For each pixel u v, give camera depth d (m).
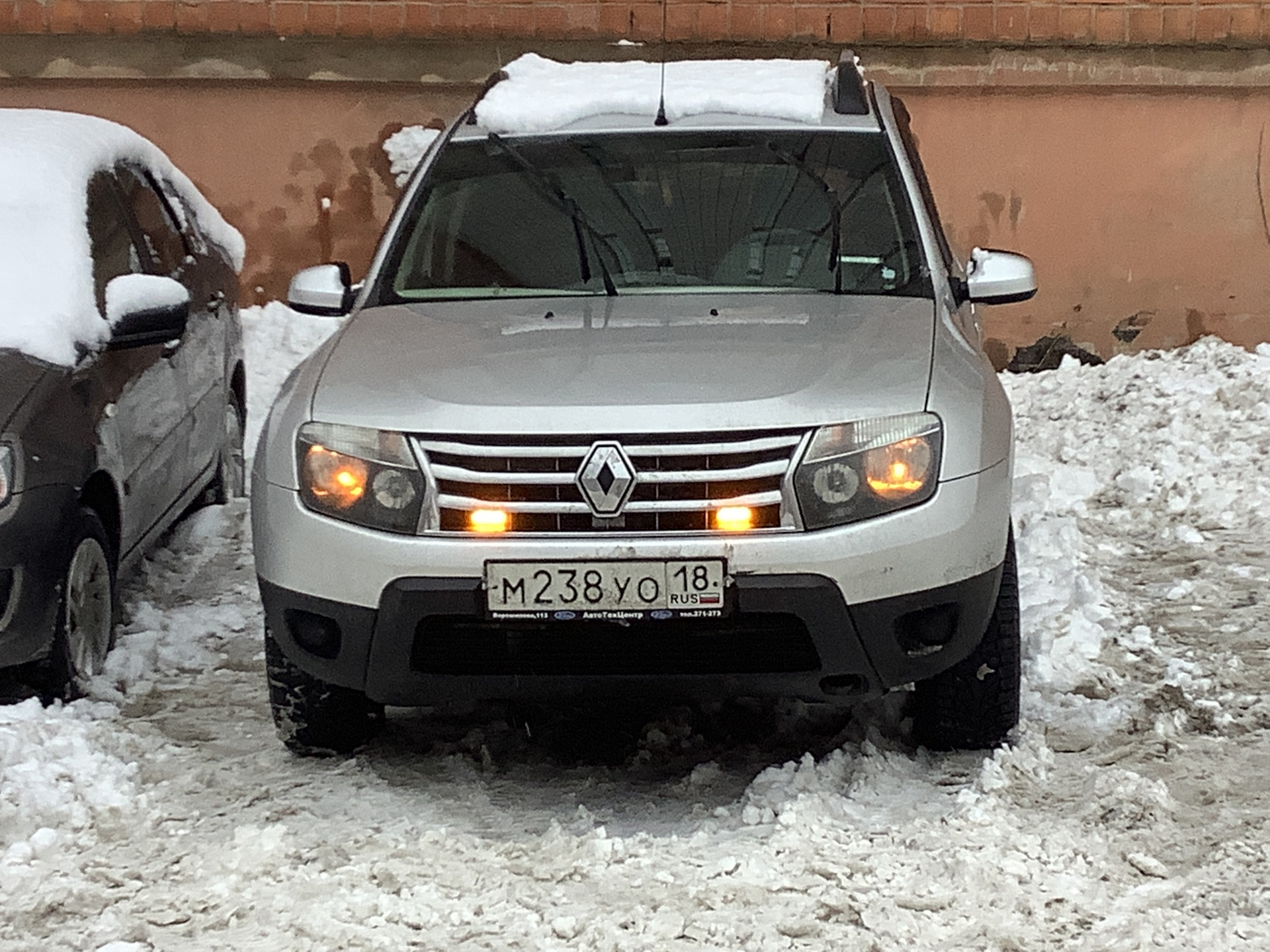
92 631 5.45
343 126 10.38
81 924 3.84
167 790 4.63
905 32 9.94
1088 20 9.82
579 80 6.13
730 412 4.11
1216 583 6.52
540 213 5.45
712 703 5.27
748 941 3.68
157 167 6.99
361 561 4.18
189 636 6.03
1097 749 4.80
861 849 4.11
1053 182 10.13
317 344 10.20
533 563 4.07
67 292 5.42
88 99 10.43
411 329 4.86
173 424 6.32
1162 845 4.13
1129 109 10.02
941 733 4.68
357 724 4.83
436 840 4.21
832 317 4.77
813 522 4.09
